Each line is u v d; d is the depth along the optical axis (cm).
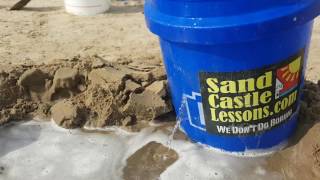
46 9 122
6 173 65
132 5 122
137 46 98
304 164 61
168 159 65
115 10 120
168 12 56
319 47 92
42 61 92
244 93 58
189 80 60
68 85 75
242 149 63
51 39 104
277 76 57
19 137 72
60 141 70
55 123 73
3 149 69
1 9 122
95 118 73
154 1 59
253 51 55
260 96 58
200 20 53
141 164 65
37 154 68
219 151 65
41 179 63
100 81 74
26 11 121
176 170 63
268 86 57
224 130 62
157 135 69
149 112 71
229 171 62
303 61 60
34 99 77
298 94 62
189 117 64
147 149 67
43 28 110
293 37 56
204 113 61
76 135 71
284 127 63
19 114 76
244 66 56
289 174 60
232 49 54
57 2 126
